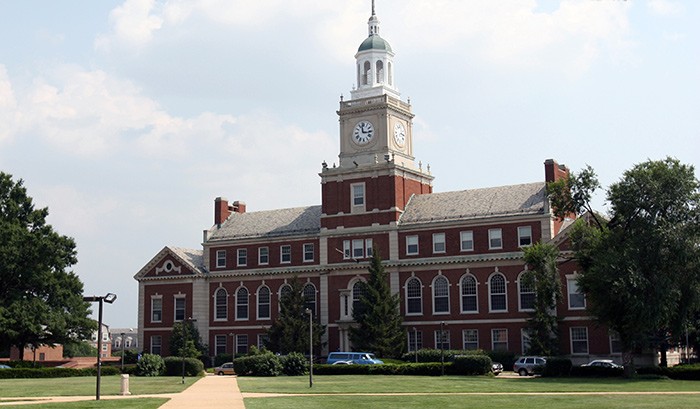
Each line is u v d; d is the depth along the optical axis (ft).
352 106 345.51
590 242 241.96
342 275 336.08
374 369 263.70
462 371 252.42
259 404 144.97
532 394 168.55
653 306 222.07
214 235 371.35
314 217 356.79
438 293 317.22
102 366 294.46
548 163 315.78
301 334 323.98
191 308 362.53
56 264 327.67
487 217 311.88
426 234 322.75
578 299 291.58
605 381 215.51
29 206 334.85
